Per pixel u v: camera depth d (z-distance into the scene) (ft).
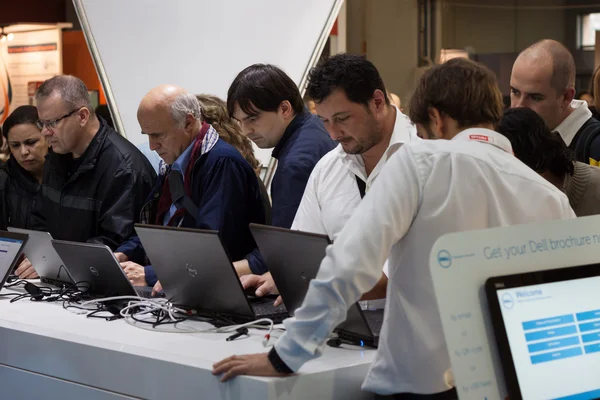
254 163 11.01
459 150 5.35
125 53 13.82
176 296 7.74
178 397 6.15
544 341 4.61
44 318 7.86
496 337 4.49
